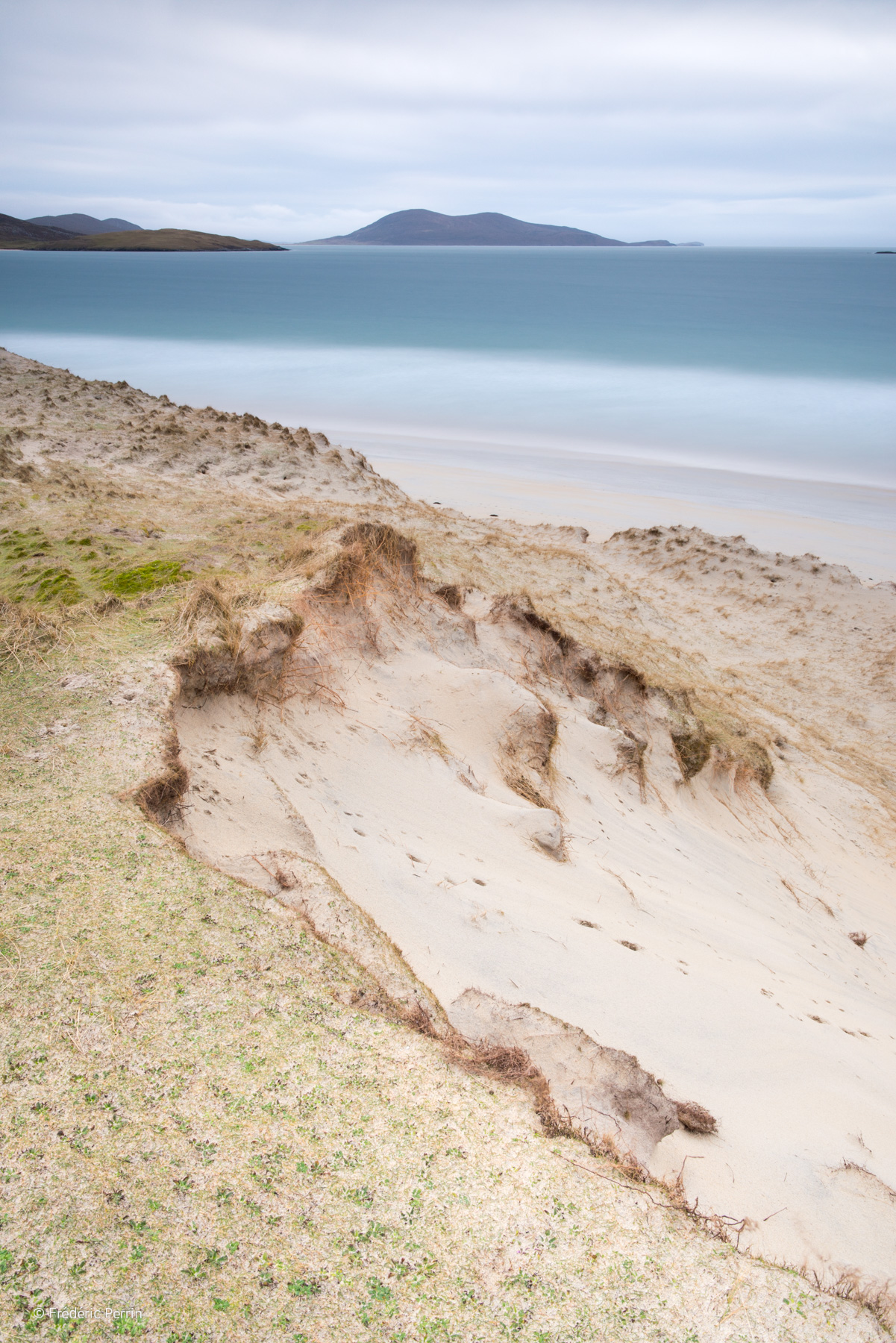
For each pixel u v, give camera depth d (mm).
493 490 34094
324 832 6992
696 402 53000
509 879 7562
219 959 4488
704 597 25266
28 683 7289
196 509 17484
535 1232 3277
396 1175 3420
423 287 157875
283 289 146875
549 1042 4648
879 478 37531
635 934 7488
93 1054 3771
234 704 8133
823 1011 7949
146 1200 3176
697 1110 4910
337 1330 2848
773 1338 3059
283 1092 3742
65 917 4586
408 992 4949
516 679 12312
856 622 23766
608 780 11891
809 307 118250
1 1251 2941
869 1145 5398
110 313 100125
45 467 20281
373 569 11875
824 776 17375
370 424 46625
